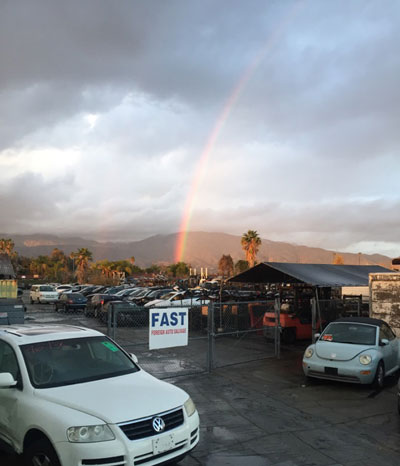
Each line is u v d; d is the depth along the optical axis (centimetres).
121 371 610
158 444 487
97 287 4922
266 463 599
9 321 1553
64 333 639
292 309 1816
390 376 1165
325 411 845
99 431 464
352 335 1120
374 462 607
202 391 978
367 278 2119
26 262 14125
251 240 9406
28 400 520
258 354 1431
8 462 584
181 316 1105
